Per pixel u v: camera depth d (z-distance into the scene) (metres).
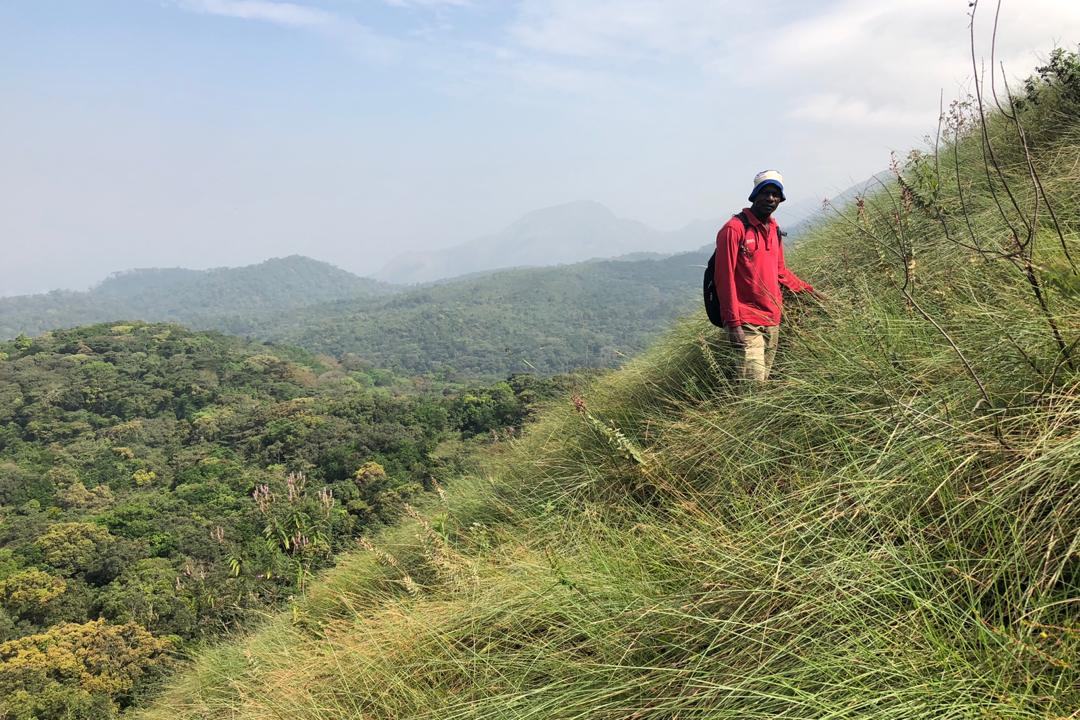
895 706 1.58
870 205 5.39
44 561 40.72
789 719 1.70
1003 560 1.77
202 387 108.81
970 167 4.94
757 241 3.98
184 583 27.03
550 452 5.20
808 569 2.12
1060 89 5.04
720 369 4.39
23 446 86.06
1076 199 3.50
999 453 2.00
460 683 2.82
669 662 2.22
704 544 2.62
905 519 2.07
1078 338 2.10
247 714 3.61
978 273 3.22
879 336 3.07
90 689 21.48
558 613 2.79
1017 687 1.53
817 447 2.86
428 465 34.75
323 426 64.62
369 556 5.55
